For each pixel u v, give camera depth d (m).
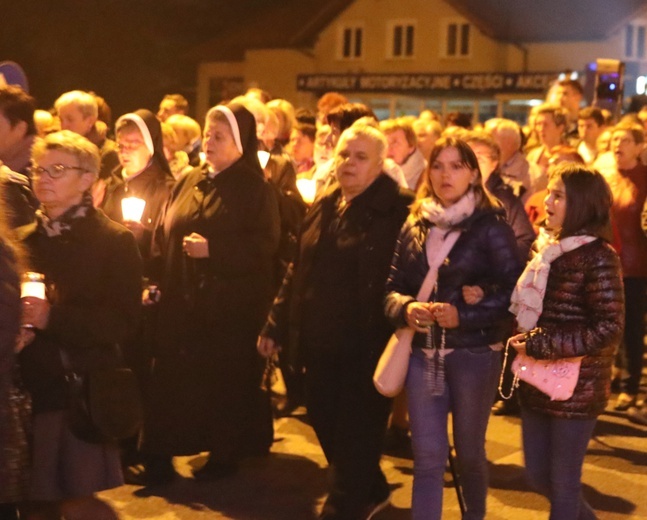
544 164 8.72
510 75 36.81
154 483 5.57
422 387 4.40
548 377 4.18
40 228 4.13
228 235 5.46
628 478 5.87
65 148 4.09
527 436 4.37
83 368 4.04
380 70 41.50
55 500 4.00
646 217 6.91
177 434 5.51
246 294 5.53
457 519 5.18
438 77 38.16
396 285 4.55
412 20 40.91
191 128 8.09
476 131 6.17
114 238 4.17
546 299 4.21
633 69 37.78
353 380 4.82
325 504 4.88
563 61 38.47
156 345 5.55
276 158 6.75
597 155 8.92
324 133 7.48
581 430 4.21
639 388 7.53
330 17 42.00
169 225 5.55
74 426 3.99
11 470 3.46
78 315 4.02
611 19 37.50
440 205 4.47
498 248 4.38
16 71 6.78
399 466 5.96
